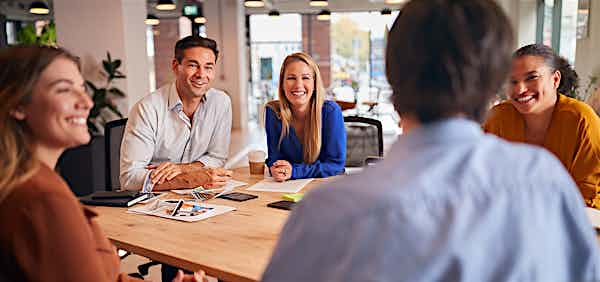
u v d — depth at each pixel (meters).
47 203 1.03
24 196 1.03
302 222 0.67
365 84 12.04
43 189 1.04
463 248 0.60
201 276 1.45
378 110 11.00
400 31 0.70
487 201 0.63
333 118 2.68
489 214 0.62
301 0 11.55
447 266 0.60
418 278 0.60
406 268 0.60
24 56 1.12
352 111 10.82
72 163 4.98
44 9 8.98
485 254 0.62
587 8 5.27
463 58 0.66
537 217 0.65
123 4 6.04
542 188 0.67
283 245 0.69
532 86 1.98
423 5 0.69
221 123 2.77
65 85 1.14
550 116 2.10
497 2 0.71
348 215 0.63
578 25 5.54
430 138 0.68
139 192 2.21
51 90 1.12
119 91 6.07
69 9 6.12
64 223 1.04
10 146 1.08
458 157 0.66
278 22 11.94
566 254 0.71
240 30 10.44
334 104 2.75
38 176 1.07
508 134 2.23
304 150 2.71
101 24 6.08
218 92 2.78
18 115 1.12
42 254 1.02
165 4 8.74
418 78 0.68
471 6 0.69
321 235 0.64
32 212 1.02
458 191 0.63
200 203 2.11
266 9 11.70
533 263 0.64
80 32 6.13
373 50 11.86
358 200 0.63
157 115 2.55
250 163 2.64
